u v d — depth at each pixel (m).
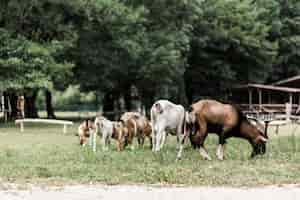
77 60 30.66
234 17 40.97
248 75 43.78
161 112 14.05
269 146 15.93
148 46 31.81
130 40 30.25
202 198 8.62
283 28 47.25
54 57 28.47
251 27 41.81
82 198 8.63
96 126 15.34
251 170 11.23
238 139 18.17
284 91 42.66
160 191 9.19
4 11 26.91
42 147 15.90
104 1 28.42
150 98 39.22
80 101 68.19
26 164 11.98
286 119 30.02
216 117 13.11
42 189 9.38
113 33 30.06
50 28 28.14
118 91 38.66
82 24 29.75
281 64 48.22
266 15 45.66
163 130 14.09
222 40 40.50
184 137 13.45
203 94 44.53
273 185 9.76
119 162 12.34
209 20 40.38
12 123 30.22
